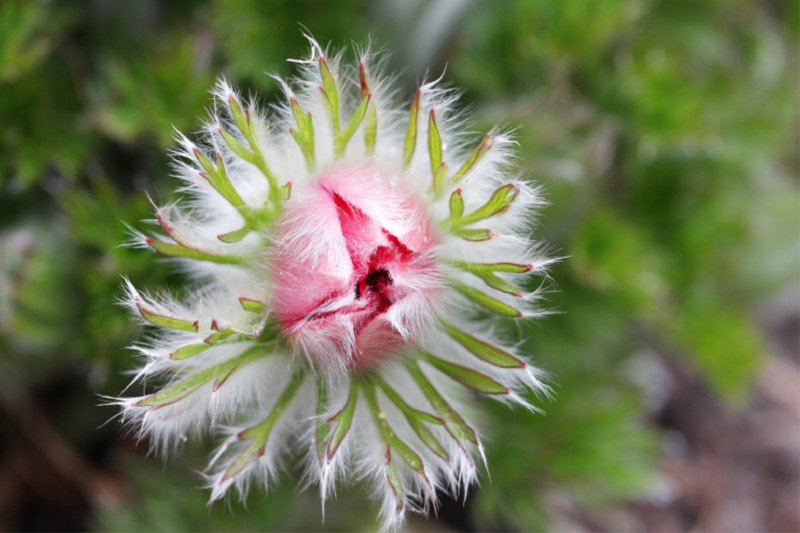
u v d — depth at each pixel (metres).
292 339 0.21
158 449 0.27
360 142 0.22
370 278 0.21
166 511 0.26
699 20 0.31
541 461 0.27
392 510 0.21
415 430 0.21
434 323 0.21
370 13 0.26
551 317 0.27
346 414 0.21
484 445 0.27
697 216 0.31
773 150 0.33
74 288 0.26
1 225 0.26
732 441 0.40
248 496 0.26
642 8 0.29
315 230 0.21
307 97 0.22
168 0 0.27
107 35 0.27
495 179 0.21
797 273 0.36
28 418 0.28
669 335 0.32
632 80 0.28
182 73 0.25
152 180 0.27
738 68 0.34
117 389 0.25
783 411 0.41
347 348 0.21
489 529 0.33
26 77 0.26
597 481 0.27
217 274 0.21
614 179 0.32
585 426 0.27
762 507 0.40
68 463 0.29
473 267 0.21
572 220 0.27
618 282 0.27
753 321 0.37
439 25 0.26
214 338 0.21
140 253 0.24
